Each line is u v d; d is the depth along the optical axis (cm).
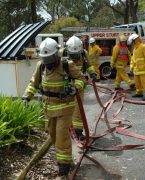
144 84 1166
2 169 549
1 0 2830
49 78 551
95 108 1034
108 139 738
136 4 3334
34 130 716
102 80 1792
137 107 1045
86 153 658
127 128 821
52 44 534
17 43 866
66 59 551
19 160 584
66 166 558
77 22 4097
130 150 671
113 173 575
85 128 643
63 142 555
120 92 1240
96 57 1689
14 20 2877
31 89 568
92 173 575
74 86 548
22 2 2802
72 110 561
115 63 1341
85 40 1709
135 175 567
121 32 1866
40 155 622
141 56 1165
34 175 557
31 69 854
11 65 827
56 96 553
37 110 713
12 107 662
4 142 586
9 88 834
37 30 922
